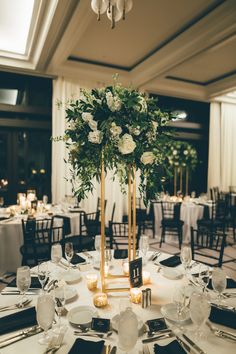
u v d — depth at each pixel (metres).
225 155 8.93
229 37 4.39
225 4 3.76
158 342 1.23
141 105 1.64
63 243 3.21
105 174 1.91
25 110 6.15
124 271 1.98
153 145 1.79
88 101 1.72
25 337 1.26
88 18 3.85
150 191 1.81
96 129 1.63
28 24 4.66
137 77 6.52
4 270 3.82
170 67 5.61
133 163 1.77
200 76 7.14
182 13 4.14
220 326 1.38
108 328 1.30
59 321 1.38
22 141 6.37
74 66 6.11
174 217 5.52
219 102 8.77
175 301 1.42
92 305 1.57
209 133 8.76
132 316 1.08
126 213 7.24
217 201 6.46
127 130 1.69
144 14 4.18
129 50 5.51
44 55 5.14
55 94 6.25
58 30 4.21
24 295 1.65
